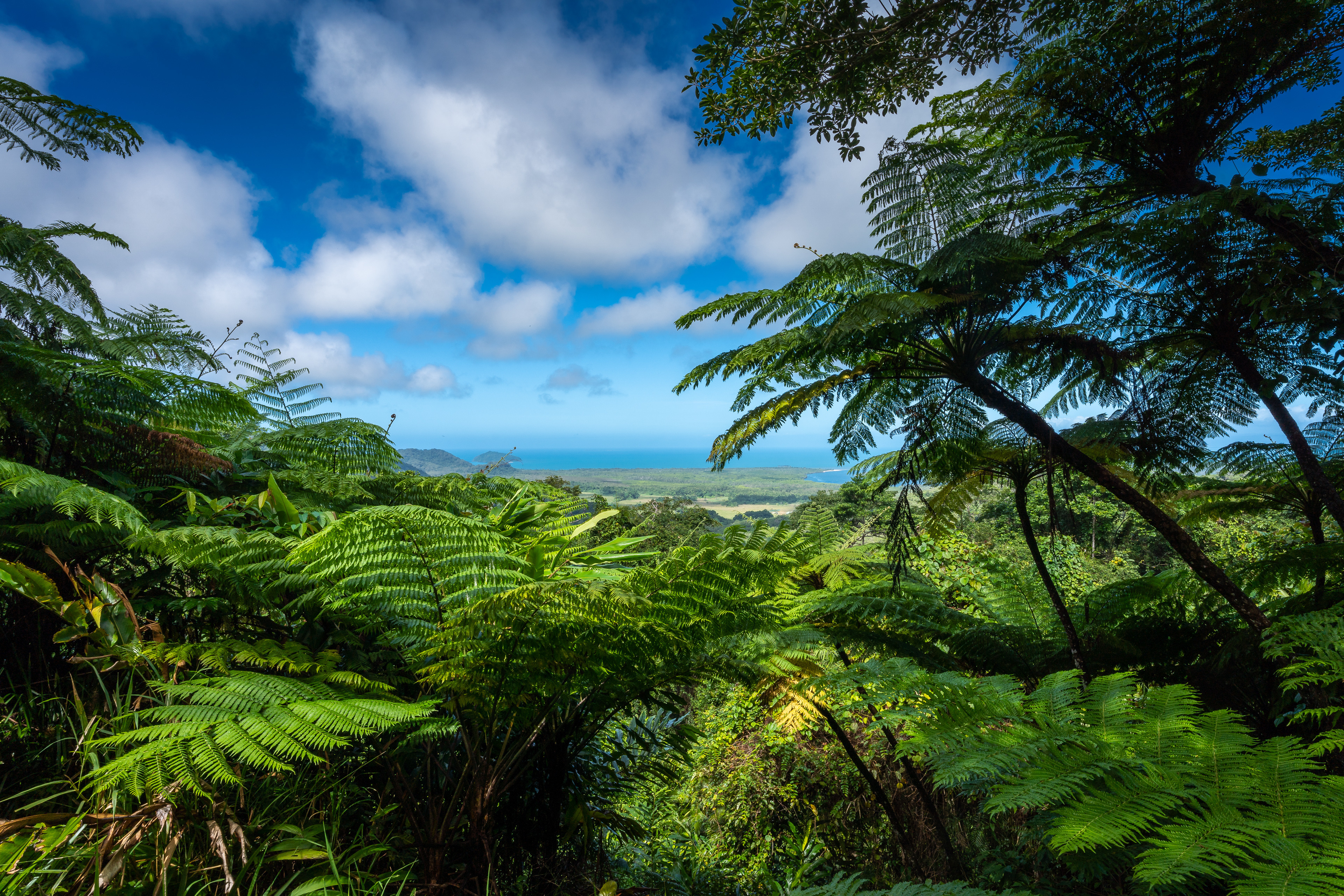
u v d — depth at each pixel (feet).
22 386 7.23
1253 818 4.18
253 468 10.50
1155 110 8.36
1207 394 8.94
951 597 17.83
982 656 10.27
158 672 5.93
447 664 6.10
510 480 12.68
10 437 8.30
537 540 8.66
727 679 7.94
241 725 4.72
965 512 10.68
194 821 5.00
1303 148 8.67
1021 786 4.72
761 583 8.12
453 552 6.22
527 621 6.07
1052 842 4.17
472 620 5.99
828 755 14.58
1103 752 5.04
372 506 8.96
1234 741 5.00
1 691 6.72
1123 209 8.86
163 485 9.11
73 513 6.21
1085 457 7.93
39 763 5.97
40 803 4.94
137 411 8.48
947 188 8.47
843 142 9.49
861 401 9.12
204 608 6.98
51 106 9.89
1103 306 8.71
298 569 6.58
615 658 6.96
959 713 5.95
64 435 8.15
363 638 7.97
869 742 13.64
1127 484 8.34
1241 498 11.12
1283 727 8.38
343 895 5.15
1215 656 9.89
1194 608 12.10
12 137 10.09
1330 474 9.56
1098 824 4.21
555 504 11.68
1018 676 10.31
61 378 7.73
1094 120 8.63
